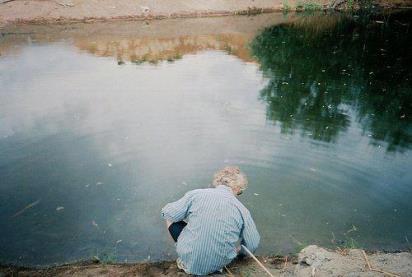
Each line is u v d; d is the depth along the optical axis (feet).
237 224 9.89
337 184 16.80
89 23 50.39
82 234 13.66
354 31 49.93
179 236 10.32
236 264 11.32
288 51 39.81
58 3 52.21
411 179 17.12
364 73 33.09
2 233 13.61
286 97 26.81
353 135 21.26
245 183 10.77
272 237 13.66
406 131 21.86
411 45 43.16
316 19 57.06
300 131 21.58
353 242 13.46
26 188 16.12
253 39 44.06
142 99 25.72
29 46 39.19
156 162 18.29
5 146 19.39
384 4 67.41
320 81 30.76
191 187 16.46
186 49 39.27
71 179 16.84
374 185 16.74
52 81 28.96
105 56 36.17
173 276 11.05
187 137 20.61
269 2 62.03
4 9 50.65
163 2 55.72
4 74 30.37
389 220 14.64
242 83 29.45
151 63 34.27
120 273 11.43
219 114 23.50
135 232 13.83
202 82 29.37
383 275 9.75
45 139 20.21
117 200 15.56
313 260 10.85
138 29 47.50
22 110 23.62
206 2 58.23
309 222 14.48
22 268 12.00
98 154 18.90
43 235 13.57
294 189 16.46
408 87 29.66
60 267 11.95
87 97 25.91
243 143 20.04
